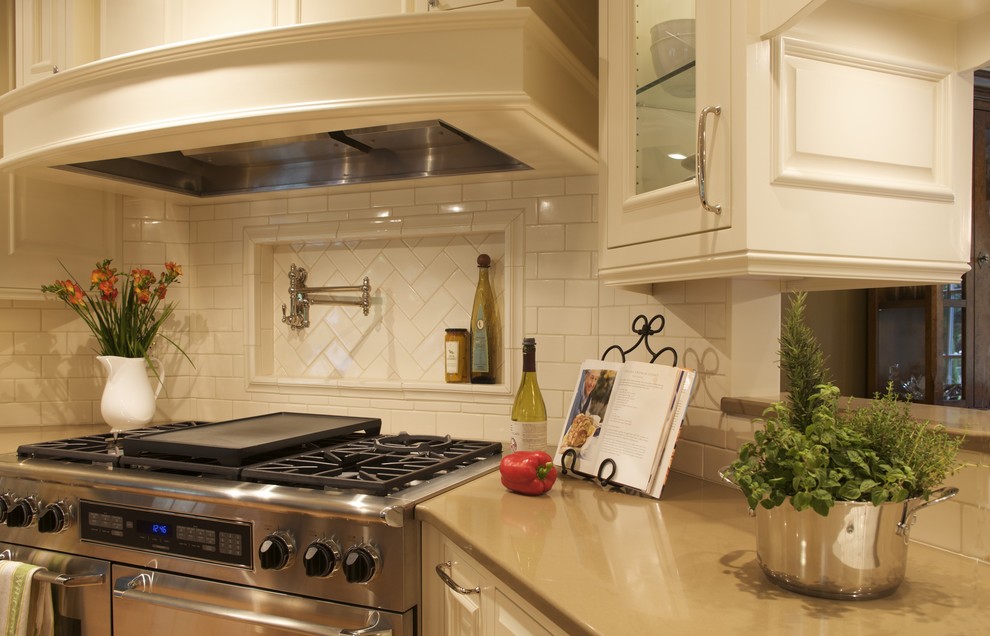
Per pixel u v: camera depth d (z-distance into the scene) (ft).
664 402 4.60
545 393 6.54
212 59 5.03
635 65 4.48
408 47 4.63
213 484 4.83
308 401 7.62
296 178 7.23
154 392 8.04
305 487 4.72
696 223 3.78
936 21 3.73
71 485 5.33
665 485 4.90
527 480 4.52
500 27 4.54
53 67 6.31
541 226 6.57
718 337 4.93
